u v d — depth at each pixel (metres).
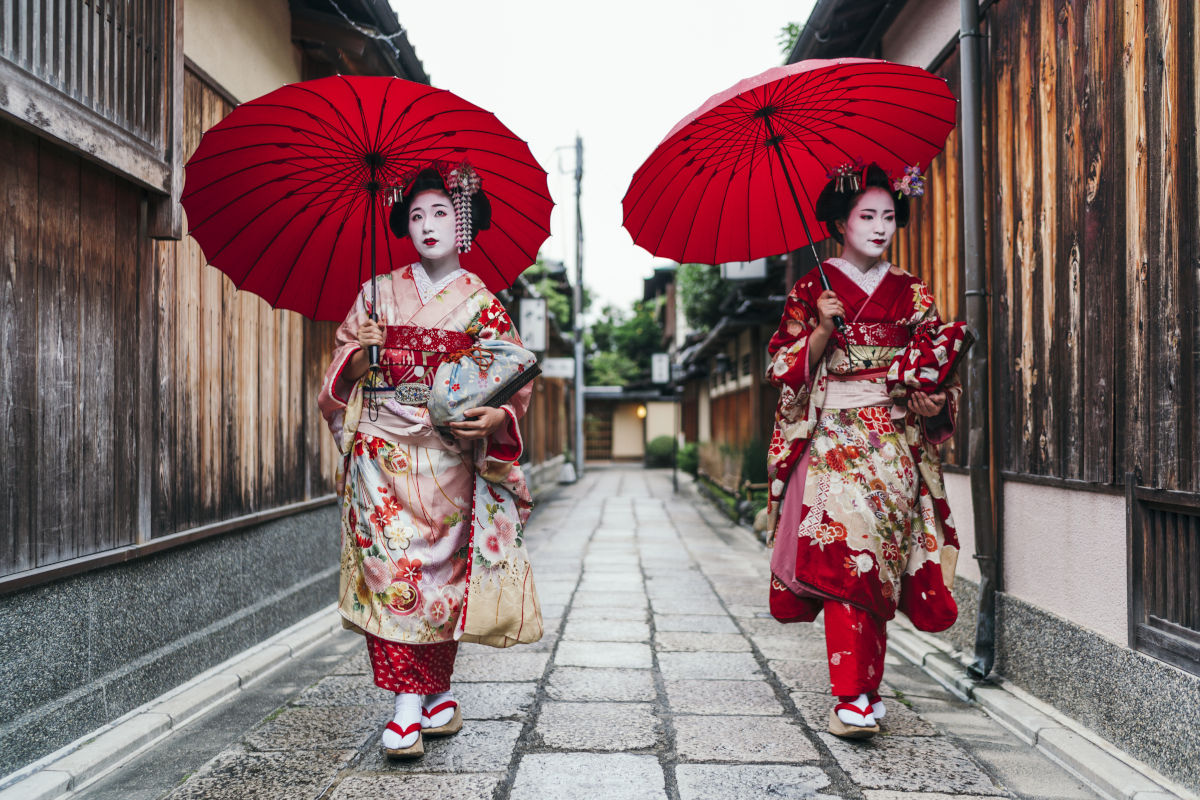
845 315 3.01
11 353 2.56
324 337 5.49
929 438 2.98
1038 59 3.39
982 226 3.84
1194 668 2.40
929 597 3.00
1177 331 2.46
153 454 3.36
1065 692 3.12
